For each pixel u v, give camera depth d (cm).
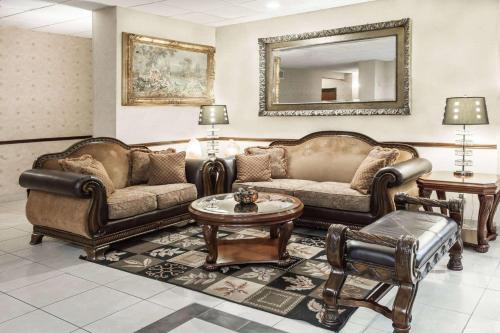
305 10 571
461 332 260
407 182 450
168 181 504
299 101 599
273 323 271
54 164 448
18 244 440
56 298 309
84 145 485
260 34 628
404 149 515
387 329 264
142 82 575
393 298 308
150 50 581
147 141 594
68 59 704
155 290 322
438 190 422
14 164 649
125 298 308
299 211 376
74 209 394
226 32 662
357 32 545
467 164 467
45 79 676
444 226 318
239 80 655
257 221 351
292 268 367
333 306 265
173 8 552
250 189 398
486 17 469
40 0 500
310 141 570
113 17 543
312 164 553
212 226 362
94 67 571
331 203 457
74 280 343
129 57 554
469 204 496
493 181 411
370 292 282
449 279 342
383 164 450
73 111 716
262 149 575
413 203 361
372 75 539
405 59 512
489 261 382
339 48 563
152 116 598
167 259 392
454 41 488
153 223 455
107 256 401
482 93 476
